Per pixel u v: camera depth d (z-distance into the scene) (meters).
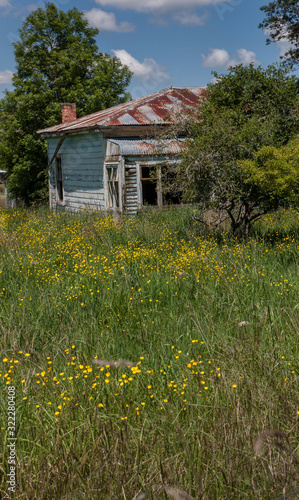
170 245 10.66
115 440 3.30
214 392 3.89
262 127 10.55
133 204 16.92
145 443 3.32
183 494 2.59
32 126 30.56
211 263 8.15
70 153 21.28
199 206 11.48
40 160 30.33
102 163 18.20
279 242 9.88
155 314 6.00
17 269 8.48
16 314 6.16
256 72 11.31
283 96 11.10
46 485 2.98
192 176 10.51
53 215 18.03
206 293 6.74
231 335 5.27
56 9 31.08
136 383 4.12
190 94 20.09
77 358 4.63
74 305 6.33
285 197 9.87
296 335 5.01
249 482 2.94
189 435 3.41
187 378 4.13
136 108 18.25
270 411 3.54
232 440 3.25
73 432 3.47
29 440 3.47
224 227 12.18
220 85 11.66
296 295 6.39
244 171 9.85
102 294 6.93
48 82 31.12
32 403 3.94
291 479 2.86
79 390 4.04
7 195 33.00
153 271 7.97
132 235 11.93
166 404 3.83
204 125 10.93
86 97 30.66
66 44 31.92
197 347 4.86
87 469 3.15
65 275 8.32
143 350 4.94
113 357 4.80
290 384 4.00
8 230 14.60
